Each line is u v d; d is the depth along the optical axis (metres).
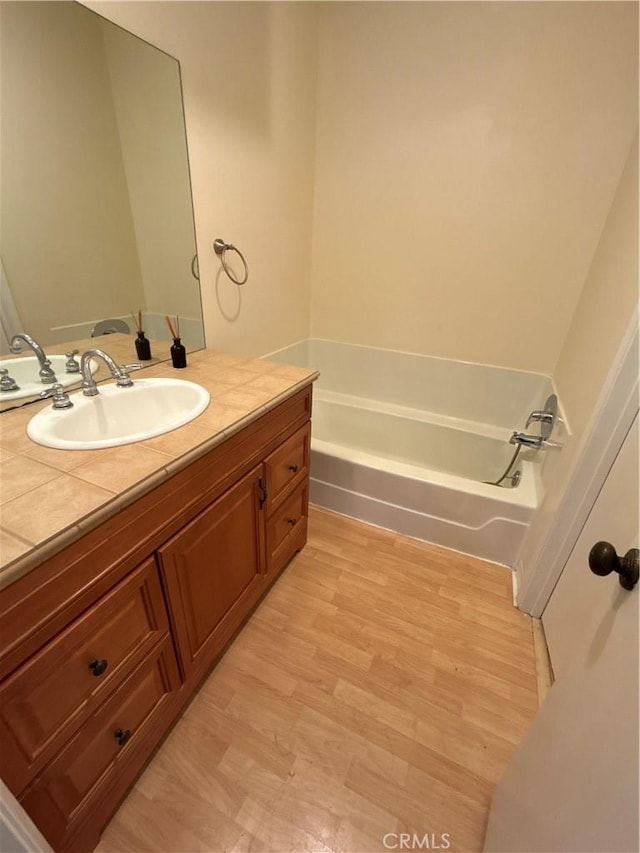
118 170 1.24
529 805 0.68
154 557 0.84
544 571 1.38
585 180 1.70
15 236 1.03
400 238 2.14
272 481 1.28
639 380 1.00
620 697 0.48
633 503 0.92
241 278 1.85
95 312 1.27
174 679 1.00
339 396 2.62
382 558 1.70
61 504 0.68
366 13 1.78
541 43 1.57
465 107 1.77
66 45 1.03
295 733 1.09
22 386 1.09
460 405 2.34
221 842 0.89
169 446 0.87
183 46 1.29
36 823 0.69
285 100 1.81
